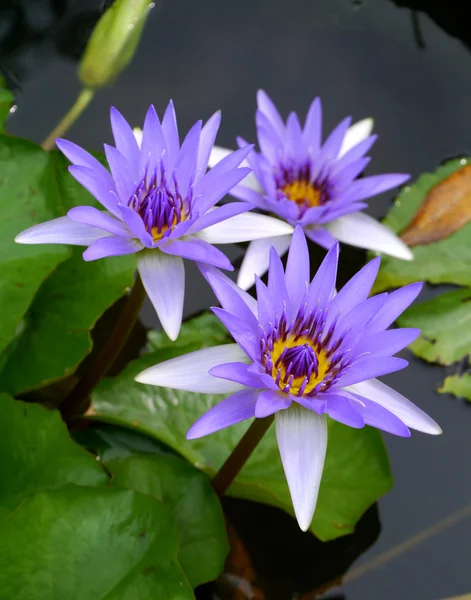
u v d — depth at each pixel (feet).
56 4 4.59
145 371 3.79
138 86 4.53
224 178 3.86
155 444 4.08
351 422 3.68
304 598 4.06
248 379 3.73
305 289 3.82
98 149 4.41
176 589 3.80
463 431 4.27
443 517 4.16
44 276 3.99
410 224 4.42
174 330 3.85
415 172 4.54
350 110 4.60
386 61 4.71
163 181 3.90
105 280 4.10
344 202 4.22
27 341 4.07
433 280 4.36
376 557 4.11
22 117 4.43
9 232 4.00
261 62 4.64
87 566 3.79
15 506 3.89
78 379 4.20
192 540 3.94
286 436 3.76
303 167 4.31
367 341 3.79
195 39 4.64
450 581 4.09
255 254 4.24
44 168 4.06
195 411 4.11
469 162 4.51
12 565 3.77
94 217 3.82
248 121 4.53
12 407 3.97
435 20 4.77
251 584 4.06
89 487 3.84
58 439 3.95
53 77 4.50
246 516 4.13
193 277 4.34
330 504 4.05
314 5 4.75
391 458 4.23
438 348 4.31
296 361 3.77
